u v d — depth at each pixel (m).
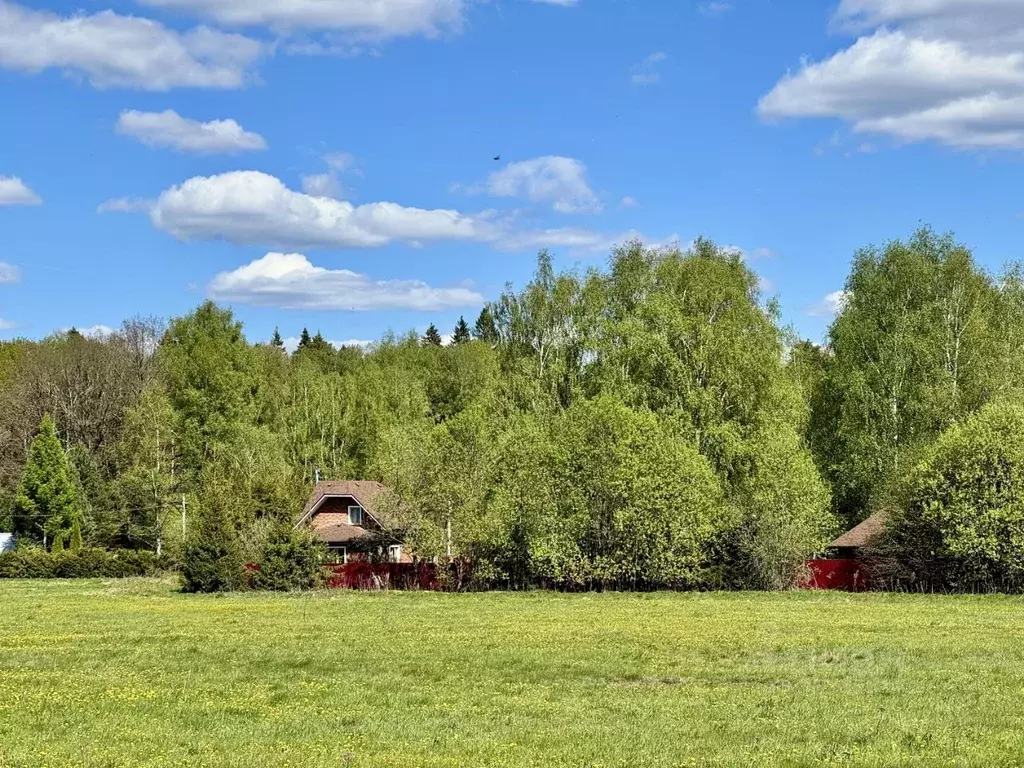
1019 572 61.81
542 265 91.69
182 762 18.97
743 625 43.72
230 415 103.56
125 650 36.44
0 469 105.00
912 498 63.62
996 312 79.88
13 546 94.25
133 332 111.88
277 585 67.50
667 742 20.84
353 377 121.88
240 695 26.91
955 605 53.91
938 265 80.81
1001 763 18.86
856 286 84.19
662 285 84.94
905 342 77.50
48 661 33.78
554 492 67.00
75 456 99.06
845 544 73.38
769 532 64.19
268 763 18.89
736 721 22.98
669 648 36.00
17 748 20.20
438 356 125.12
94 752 19.88
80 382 109.25
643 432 66.06
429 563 72.75
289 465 101.44
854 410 79.25
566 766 18.70
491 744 20.70
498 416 84.12
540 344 89.88
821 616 47.88
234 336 112.50
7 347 130.88
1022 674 29.56
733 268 82.75
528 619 47.31
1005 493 60.81
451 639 39.12
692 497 64.62
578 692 27.36
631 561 65.62
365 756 19.53
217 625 45.38
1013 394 72.00
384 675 30.48
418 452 72.75
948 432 64.44
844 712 23.91
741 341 73.50
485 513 69.25
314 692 27.33
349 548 86.19
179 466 99.81
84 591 67.38
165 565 87.00
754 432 71.38
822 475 83.00
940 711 23.92
